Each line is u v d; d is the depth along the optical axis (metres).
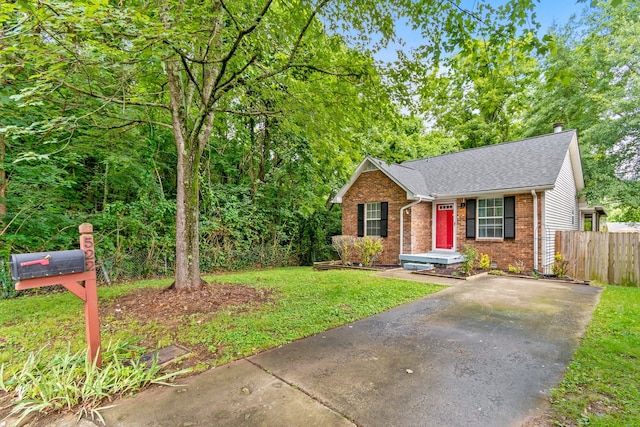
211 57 5.46
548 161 10.48
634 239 8.07
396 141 13.81
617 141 13.52
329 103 6.13
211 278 8.98
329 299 6.06
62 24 3.53
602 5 13.64
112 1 4.71
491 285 7.67
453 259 10.41
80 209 9.10
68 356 3.00
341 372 3.06
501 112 18.80
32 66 4.52
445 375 3.01
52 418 2.34
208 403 2.52
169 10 4.08
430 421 2.29
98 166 9.45
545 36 3.80
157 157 10.57
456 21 4.30
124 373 2.82
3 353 3.48
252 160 13.68
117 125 6.91
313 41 5.78
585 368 3.12
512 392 2.69
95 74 5.45
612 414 2.36
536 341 3.89
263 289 7.03
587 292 6.89
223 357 3.40
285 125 7.61
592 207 14.71
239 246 11.84
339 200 14.21
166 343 3.77
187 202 6.03
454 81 5.62
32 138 6.96
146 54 4.34
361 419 2.31
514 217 10.22
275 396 2.62
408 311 5.32
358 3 4.73
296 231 14.04
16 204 7.21
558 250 9.54
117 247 8.87
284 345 3.76
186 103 6.50
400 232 12.13
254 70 6.86
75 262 2.83
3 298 6.54
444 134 19.98
